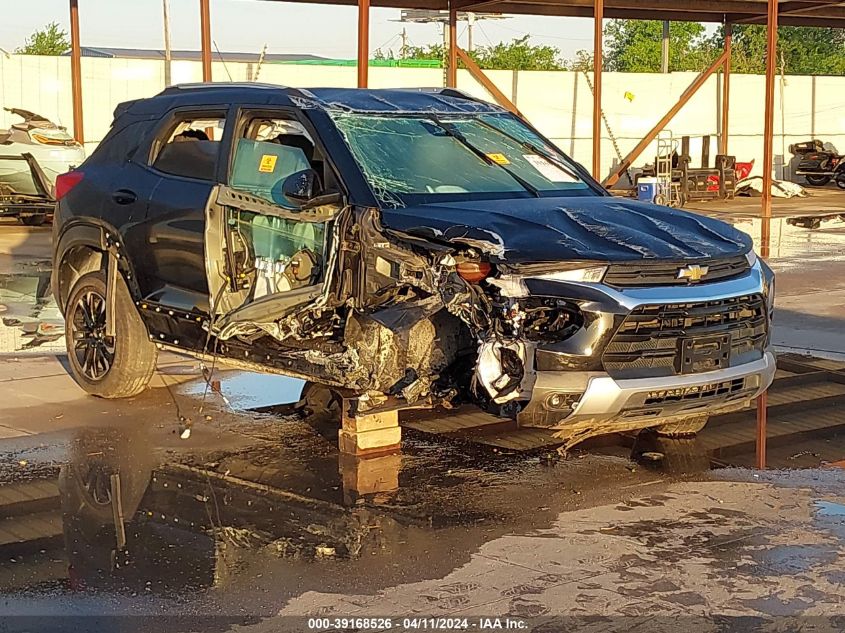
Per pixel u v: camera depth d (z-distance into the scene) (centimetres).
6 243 1798
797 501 564
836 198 3362
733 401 601
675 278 569
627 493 577
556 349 546
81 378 780
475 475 608
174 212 691
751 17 3070
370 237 586
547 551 493
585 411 547
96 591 449
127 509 550
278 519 535
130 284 731
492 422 726
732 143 3691
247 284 672
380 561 481
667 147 3347
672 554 488
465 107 750
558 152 746
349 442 642
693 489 584
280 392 805
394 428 652
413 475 607
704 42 7750
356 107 684
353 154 634
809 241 1911
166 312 702
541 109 3347
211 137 769
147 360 758
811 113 3844
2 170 1847
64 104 2717
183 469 617
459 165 674
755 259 627
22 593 447
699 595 443
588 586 452
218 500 564
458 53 2845
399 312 573
